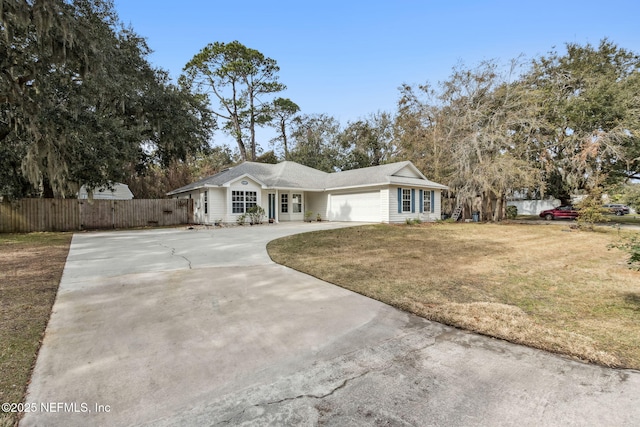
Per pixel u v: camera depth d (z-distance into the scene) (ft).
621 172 64.03
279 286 16.53
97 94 39.50
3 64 26.50
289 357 9.13
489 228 48.32
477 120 63.10
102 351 9.35
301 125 112.88
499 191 58.65
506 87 63.72
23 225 48.57
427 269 20.45
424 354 9.34
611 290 15.81
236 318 12.07
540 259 24.02
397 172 61.26
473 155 62.03
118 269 20.11
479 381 7.87
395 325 11.53
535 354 9.27
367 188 60.54
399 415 6.59
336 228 46.88
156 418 6.47
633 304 13.62
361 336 10.57
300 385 7.73
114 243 32.58
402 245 30.63
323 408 6.85
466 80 67.92
